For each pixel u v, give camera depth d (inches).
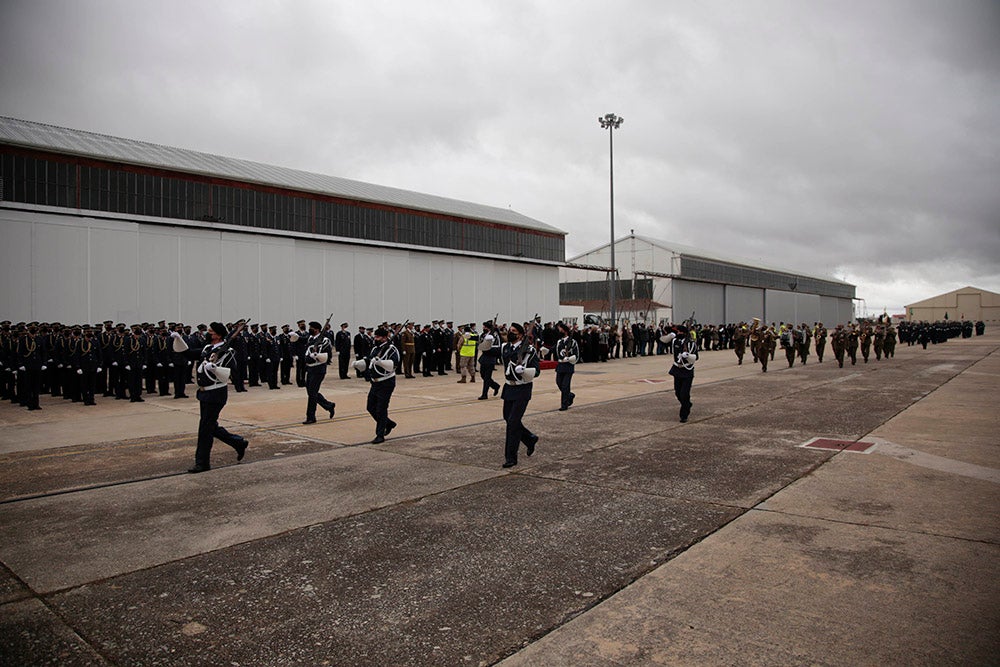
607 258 2556.6
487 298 1480.1
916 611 152.0
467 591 169.6
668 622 149.4
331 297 1155.3
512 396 314.7
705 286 2293.3
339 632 148.0
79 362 558.9
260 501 256.2
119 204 892.0
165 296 933.8
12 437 404.8
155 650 140.3
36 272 816.9
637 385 711.1
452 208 1457.9
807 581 170.9
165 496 263.9
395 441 383.6
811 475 287.3
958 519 221.8
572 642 141.3
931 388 650.8
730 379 770.2
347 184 1316.4
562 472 301.9
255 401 585.0
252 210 1042.1
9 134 829.2
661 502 249.1
